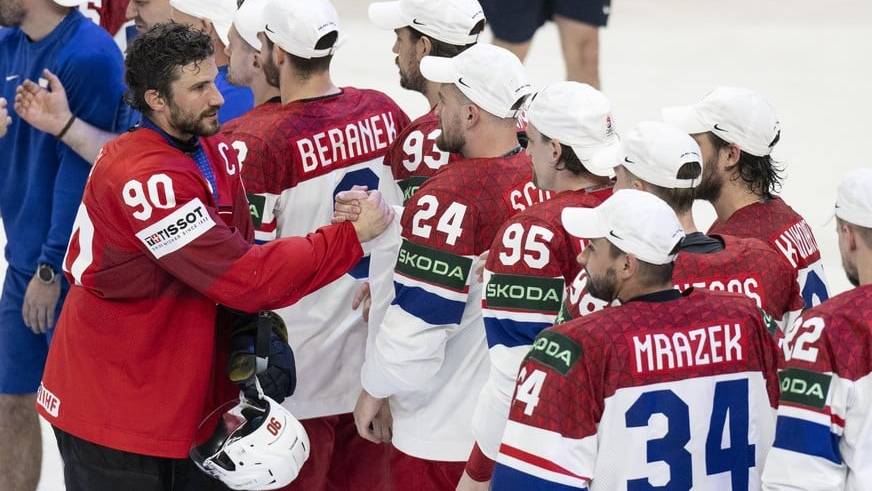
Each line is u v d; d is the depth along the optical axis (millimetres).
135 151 12523
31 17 18031
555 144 13258
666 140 12617
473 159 13938
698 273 12539
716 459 11258
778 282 12789
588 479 10922
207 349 12984
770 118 14250
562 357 10852
